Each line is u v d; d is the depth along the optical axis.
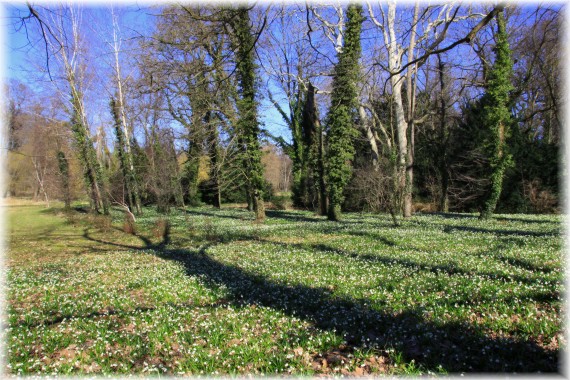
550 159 29.50
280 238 19.22
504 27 22.28
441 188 35.59
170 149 34.72
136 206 43.88
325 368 5.18
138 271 12.53
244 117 26.39
